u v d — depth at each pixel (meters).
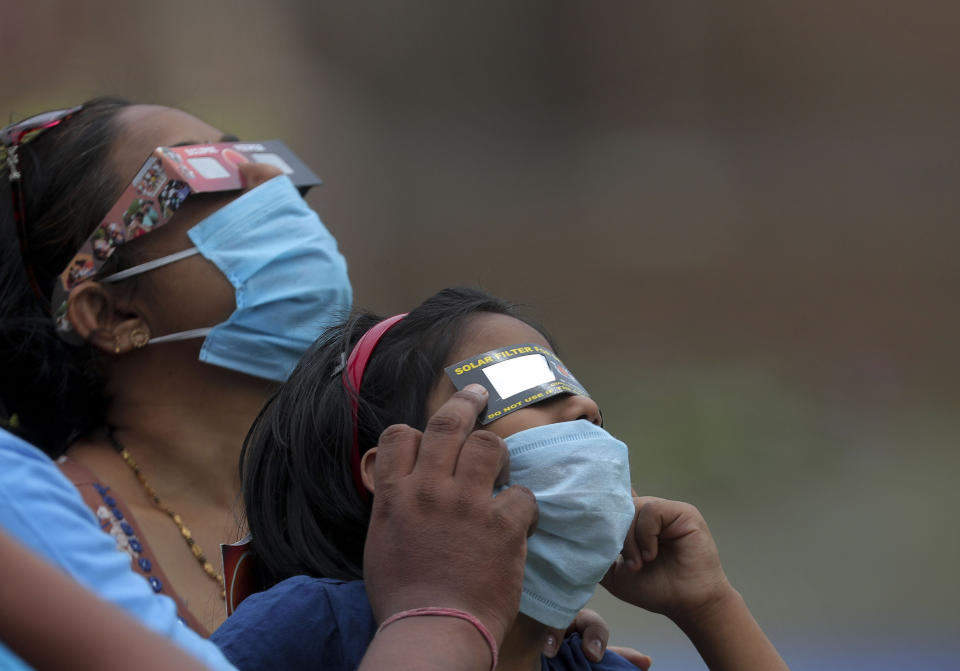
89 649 2.45
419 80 54.81
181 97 36.12
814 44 56.88
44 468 3.83
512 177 55.09
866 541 28.02
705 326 46.56
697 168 55.62
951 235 51.72
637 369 42.31
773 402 38.28
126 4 36.56
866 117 56.03
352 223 47.34
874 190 53.97
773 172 55.12
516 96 57.50
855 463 34.09
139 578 3.77
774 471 33.50
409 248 50.59
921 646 20.95
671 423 36.41
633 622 21.59
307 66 46.56
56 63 34.88
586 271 50.56
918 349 44.88
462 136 55.69
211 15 39.25
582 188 55.12
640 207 53.91
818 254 51.12
